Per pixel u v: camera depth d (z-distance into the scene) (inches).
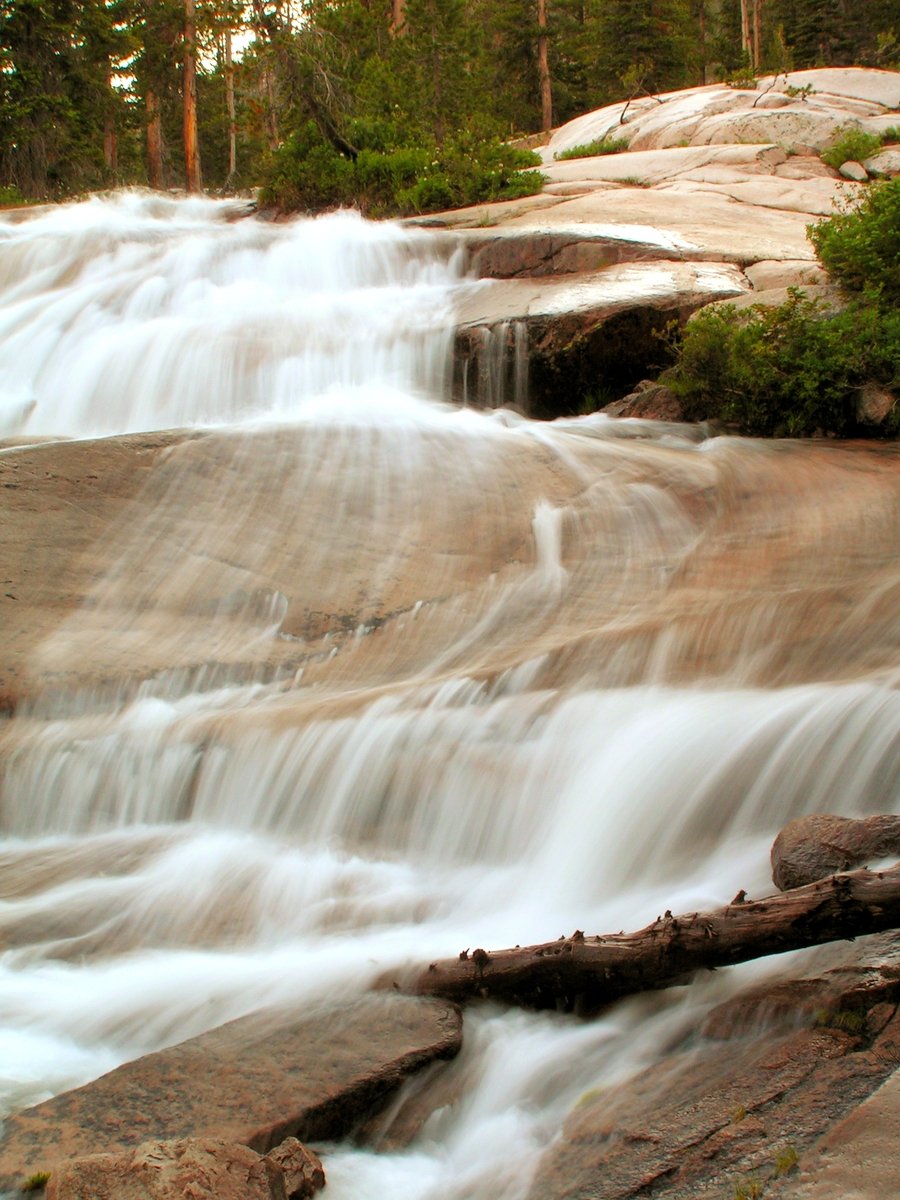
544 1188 155.2
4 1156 166.9
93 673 325.7
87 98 1440.7
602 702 274.1
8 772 303.6
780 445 442.3
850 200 591.5
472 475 414.0
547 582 358.0
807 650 279.9
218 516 386.6
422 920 237.8
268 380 564.1
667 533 378.3
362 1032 192.9
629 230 662.5
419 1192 164.4
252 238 719.7
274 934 237.8
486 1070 187.9
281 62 1082.7
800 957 187.3
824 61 2027.6
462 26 1503.4
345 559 372.2
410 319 581.6
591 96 1900.8
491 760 266.8
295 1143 165.0
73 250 741.3
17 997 220.1
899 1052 157.2
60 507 382.3
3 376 615.2
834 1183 132.6
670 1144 153.9
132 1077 182.5
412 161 962.1
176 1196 145.4
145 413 572.1
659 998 192.2
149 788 294.4
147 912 247.9
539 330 542.0
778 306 494.0
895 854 191.6
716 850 232.5
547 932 224.5
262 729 291.4
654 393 509.7
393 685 309.3
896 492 376.2
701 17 2266.2
